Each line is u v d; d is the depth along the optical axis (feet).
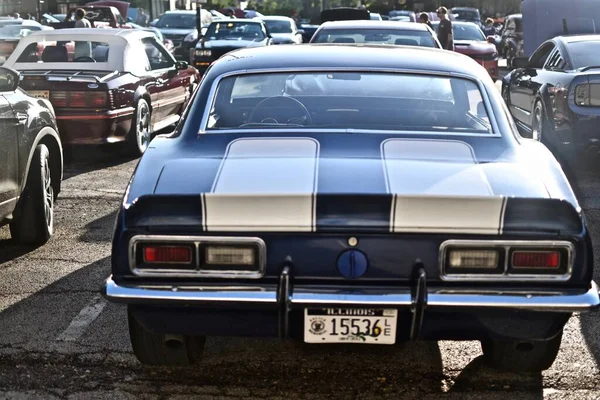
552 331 10.40
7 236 20.47
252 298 9.91
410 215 9.90
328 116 13.00
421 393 11.97
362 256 10.03
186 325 10.52
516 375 12.60
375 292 9.96
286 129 12.55
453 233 9.95
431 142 12.16
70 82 27.76
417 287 9.87
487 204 9.84
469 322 10.26
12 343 13.67
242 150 11.84
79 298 15.98
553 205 9.90
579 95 26.73
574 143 27.04
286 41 66.74
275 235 10.03
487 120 12.78
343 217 9.93
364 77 13.61
